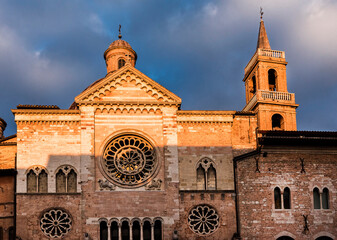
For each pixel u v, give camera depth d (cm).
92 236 4609
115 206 4728
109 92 5094
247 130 5225
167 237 4691
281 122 5906
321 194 4903
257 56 6047
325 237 4809
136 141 5047
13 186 4853
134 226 4762
